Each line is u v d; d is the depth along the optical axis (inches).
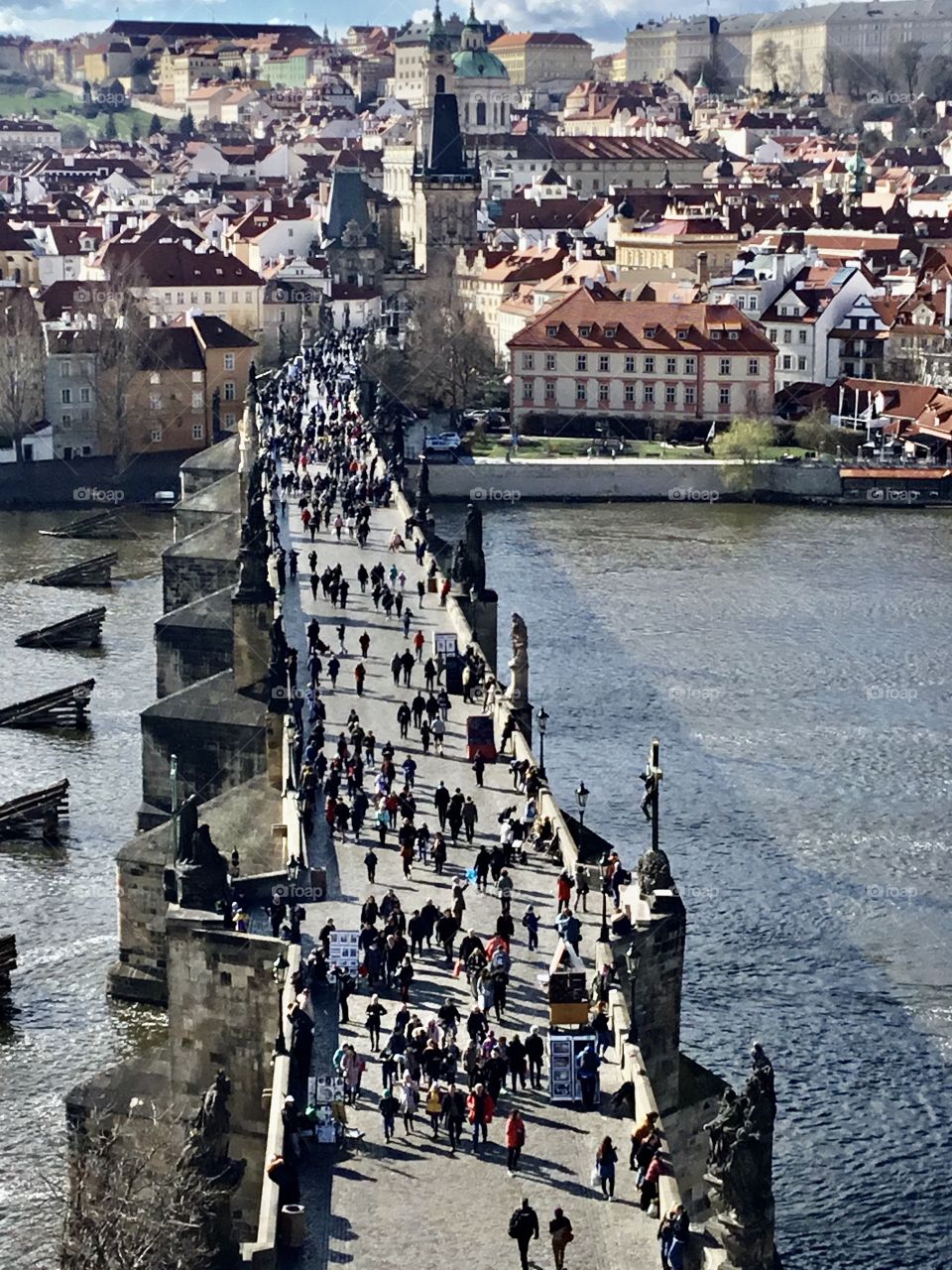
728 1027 6279.5
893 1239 5231.3
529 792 5989.2
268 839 6117.1
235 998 4840.1
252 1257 3582.7
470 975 4638.3
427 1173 3912.4
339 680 7421.3
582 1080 4178.2
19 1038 6053.2
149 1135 4608.8
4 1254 4931.1
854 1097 5880.9
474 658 7455.7
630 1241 3671.3
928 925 7037.4
